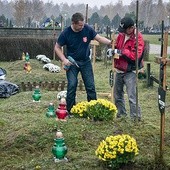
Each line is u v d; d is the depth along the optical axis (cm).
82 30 792
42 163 588
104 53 2520
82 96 1163
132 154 556
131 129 708
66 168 566
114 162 555
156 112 1041
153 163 566
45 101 1042
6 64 2598
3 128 759
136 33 732
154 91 1429
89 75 816
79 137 673
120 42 795
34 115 854
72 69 805
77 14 775
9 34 3203
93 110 741
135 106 786
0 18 6078
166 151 632
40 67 2166
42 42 2855
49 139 675
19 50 2847
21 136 687
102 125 722
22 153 651
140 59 782
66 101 805
